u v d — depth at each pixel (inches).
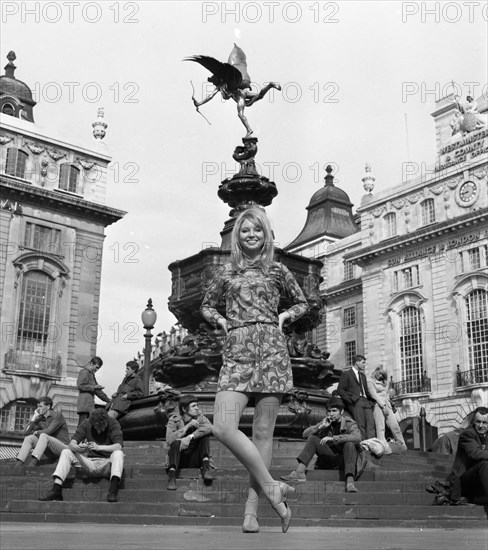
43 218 1612.9
